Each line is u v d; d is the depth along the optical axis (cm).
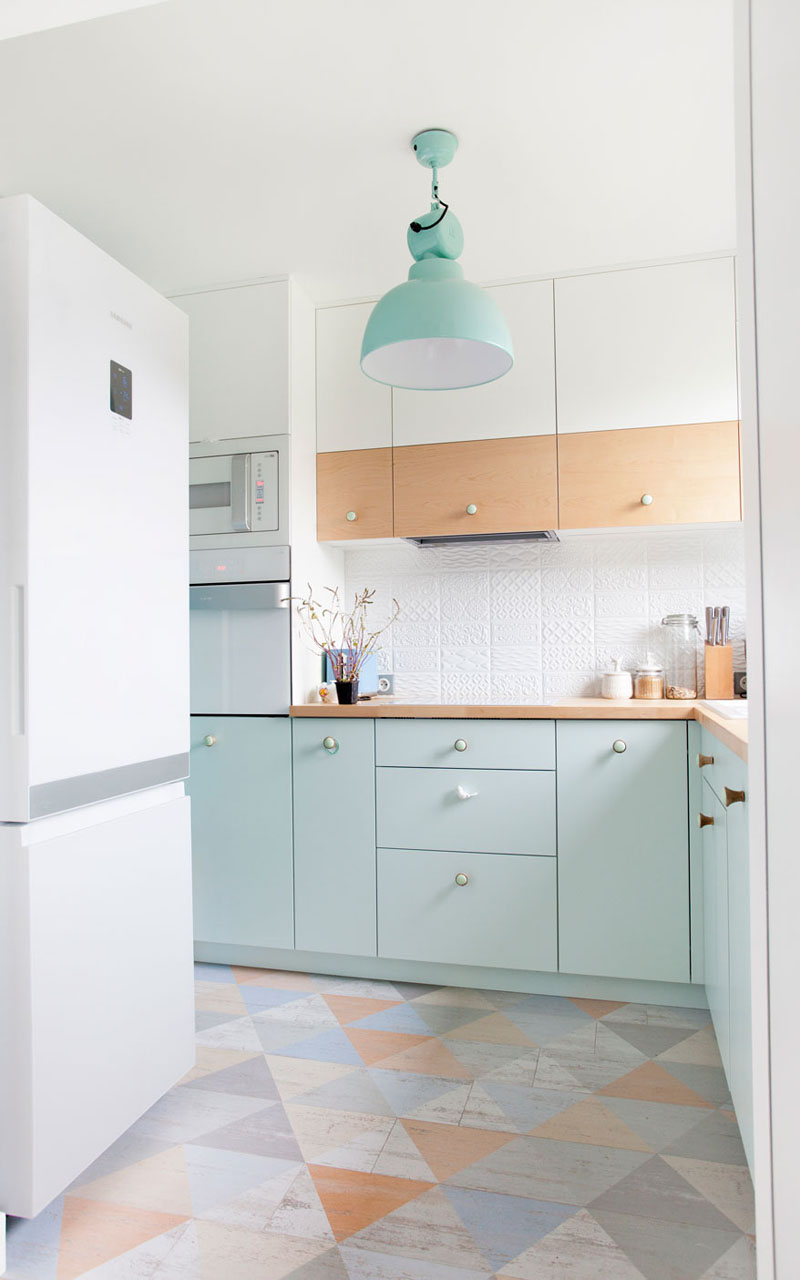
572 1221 145
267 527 269
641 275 264
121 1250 140
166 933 178
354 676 273
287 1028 224
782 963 69
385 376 205
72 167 214
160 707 179
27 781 138
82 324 154
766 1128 75
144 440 175
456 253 202
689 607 291
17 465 140
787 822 67
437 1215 147
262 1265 136
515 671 307
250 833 265
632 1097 186
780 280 66
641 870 231
